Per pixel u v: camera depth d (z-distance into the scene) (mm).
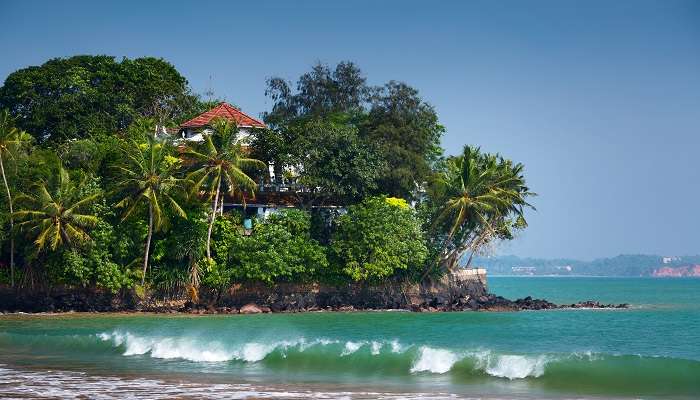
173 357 37500
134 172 70125
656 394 27703
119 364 35156
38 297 69312
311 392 27516
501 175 83062
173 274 71438
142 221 70750
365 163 80250
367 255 75875
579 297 126188
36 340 43406
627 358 33156
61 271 69125
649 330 55562
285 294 74375
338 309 74625
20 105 90000
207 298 72625
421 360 33969
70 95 88750
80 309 69438
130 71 94812
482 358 32750
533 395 27328
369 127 90062
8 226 69188
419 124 88875
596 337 50156
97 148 76875
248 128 87875
